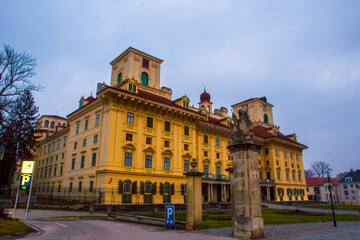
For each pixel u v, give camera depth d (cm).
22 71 2895
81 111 4262
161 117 4034
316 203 6888
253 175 1419
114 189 3281
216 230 1606
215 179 4712
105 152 3406
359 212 3875
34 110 5125
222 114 6400
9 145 4722
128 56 4534
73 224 1944
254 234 1322
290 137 7369
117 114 3550
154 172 3747
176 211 3231
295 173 6875
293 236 1420
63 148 4984
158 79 4869
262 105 7344
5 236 1322
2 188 5719
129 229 1678
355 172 8869
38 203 3512
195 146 4491
